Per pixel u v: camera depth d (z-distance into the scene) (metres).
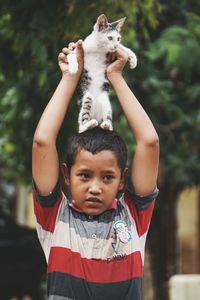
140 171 4.58
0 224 18.39
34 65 9.41
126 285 4.37
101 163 4.41
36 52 8.66
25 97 11.55
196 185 14.51
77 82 4.63
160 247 16.11
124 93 4.64
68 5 8.27
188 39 13.23
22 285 18.23
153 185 4.59
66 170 4.58
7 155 15.29
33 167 4.54
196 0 14.59
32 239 17.88
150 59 13.42
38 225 4.53
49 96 10.21
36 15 8.48
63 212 4.50
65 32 8.35
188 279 12.41
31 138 12.32
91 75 4.64
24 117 11.92
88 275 4.34
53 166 4.52
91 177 4.44
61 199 4.54
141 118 4.60
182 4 13.88
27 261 18.00
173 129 14.20
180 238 22.94
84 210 4.45
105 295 4.33
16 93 11.60
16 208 25.20
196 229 23.14
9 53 9.54
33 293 18.23
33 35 8.62
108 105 4.66
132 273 4.40
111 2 8.29
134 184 4.58
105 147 4.43
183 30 13.27
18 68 9.69
